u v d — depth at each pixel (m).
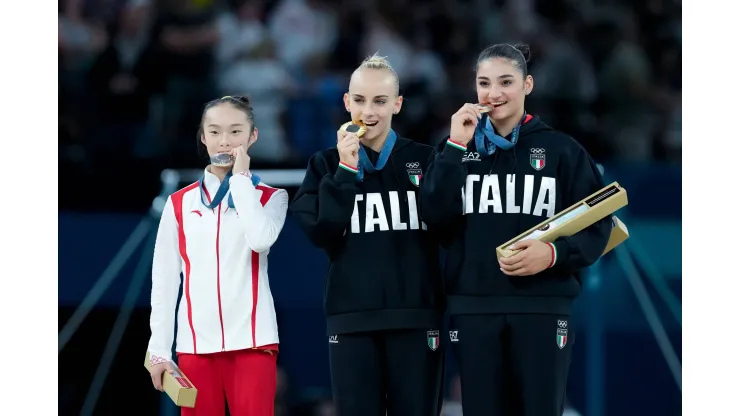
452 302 17.61
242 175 17.86
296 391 28.22
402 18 39.59
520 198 17.55
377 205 17.72
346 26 39.53
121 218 30.84
